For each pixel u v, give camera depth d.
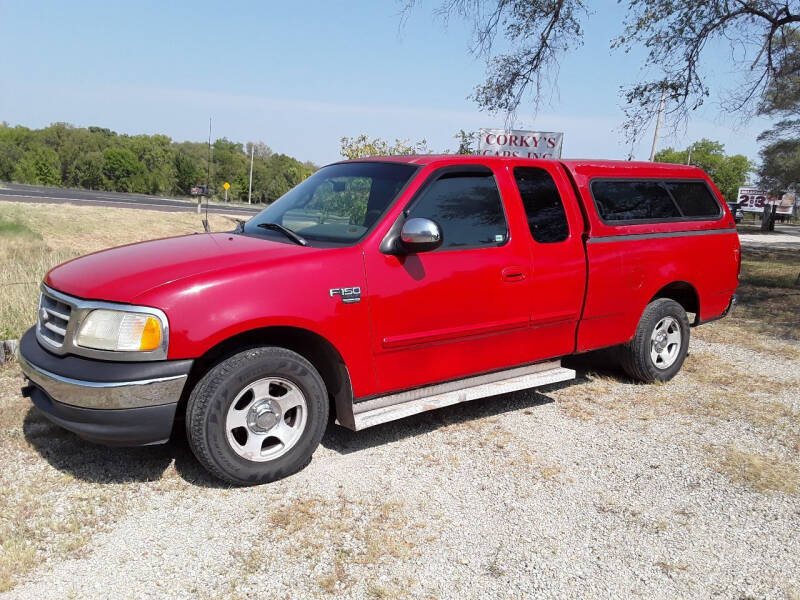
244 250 3.60
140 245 4.04
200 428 3.28
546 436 4.43
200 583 2.68
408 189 3.94
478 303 4.18
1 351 5.12
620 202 5.16
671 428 4.68
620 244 5.05
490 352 4.39
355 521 3.21
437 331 4.01
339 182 4.38
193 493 3.42
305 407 3.60
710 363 6.53
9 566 2.70
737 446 4.40
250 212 44.88
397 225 3.84
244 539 3.01
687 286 5.79
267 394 3.48
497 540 3.11
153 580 2.68
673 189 5.64
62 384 3.14
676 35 12.00
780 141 27.44
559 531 3.22
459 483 3.67
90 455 3.78
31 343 3.62
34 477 3.49
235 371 3.30
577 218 4.80
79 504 3.25
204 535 3.03
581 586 2.78
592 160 5.15
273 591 2.65
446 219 4.07
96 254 3.96
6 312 5.82
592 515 3.39
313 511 3.29
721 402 5.29
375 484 3.61
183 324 3.14
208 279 3.25
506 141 11.09
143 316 3.11
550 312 4.62
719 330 8.20
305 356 3.88
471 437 4.36
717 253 5.92
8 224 19.52
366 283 3.68
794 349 7.22
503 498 3.52
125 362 3.12
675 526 3.32
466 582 2.77
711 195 6.02
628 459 4.11
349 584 2.72
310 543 3.00
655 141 15.34
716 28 11.70
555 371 4.86
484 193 4.32
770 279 13.51
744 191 60.28
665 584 2.82
